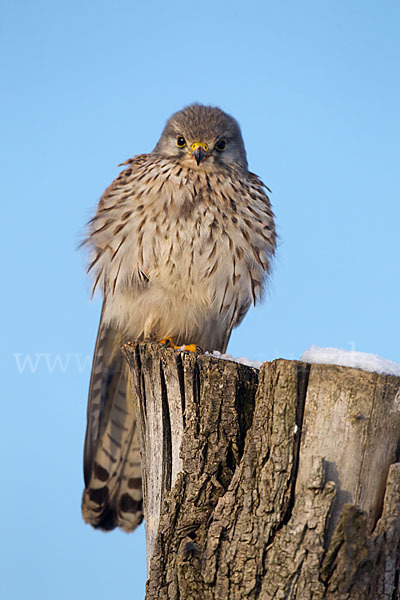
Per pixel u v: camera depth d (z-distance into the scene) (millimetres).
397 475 6293
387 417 6477
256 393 6977
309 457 6438
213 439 7176
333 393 6527
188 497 7023
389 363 6789
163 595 6781
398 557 6215
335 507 6312
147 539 7680
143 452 8008
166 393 7664
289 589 6141
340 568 6082
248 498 6516
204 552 6602
